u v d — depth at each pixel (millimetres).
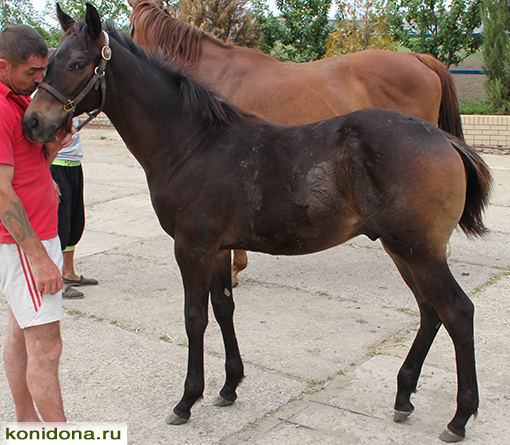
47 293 2041
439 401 2615
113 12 15547
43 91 2279
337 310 3758
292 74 4266
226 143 2439
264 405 2627
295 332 3430
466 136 10211
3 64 2014
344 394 2695
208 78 4266
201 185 2408
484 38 10750
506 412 2490
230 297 2666
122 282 4410
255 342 3305
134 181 8398
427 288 2186
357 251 5078
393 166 2127
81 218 4168
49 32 17562
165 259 4973
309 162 2285
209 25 11422
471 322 2156
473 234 2445
